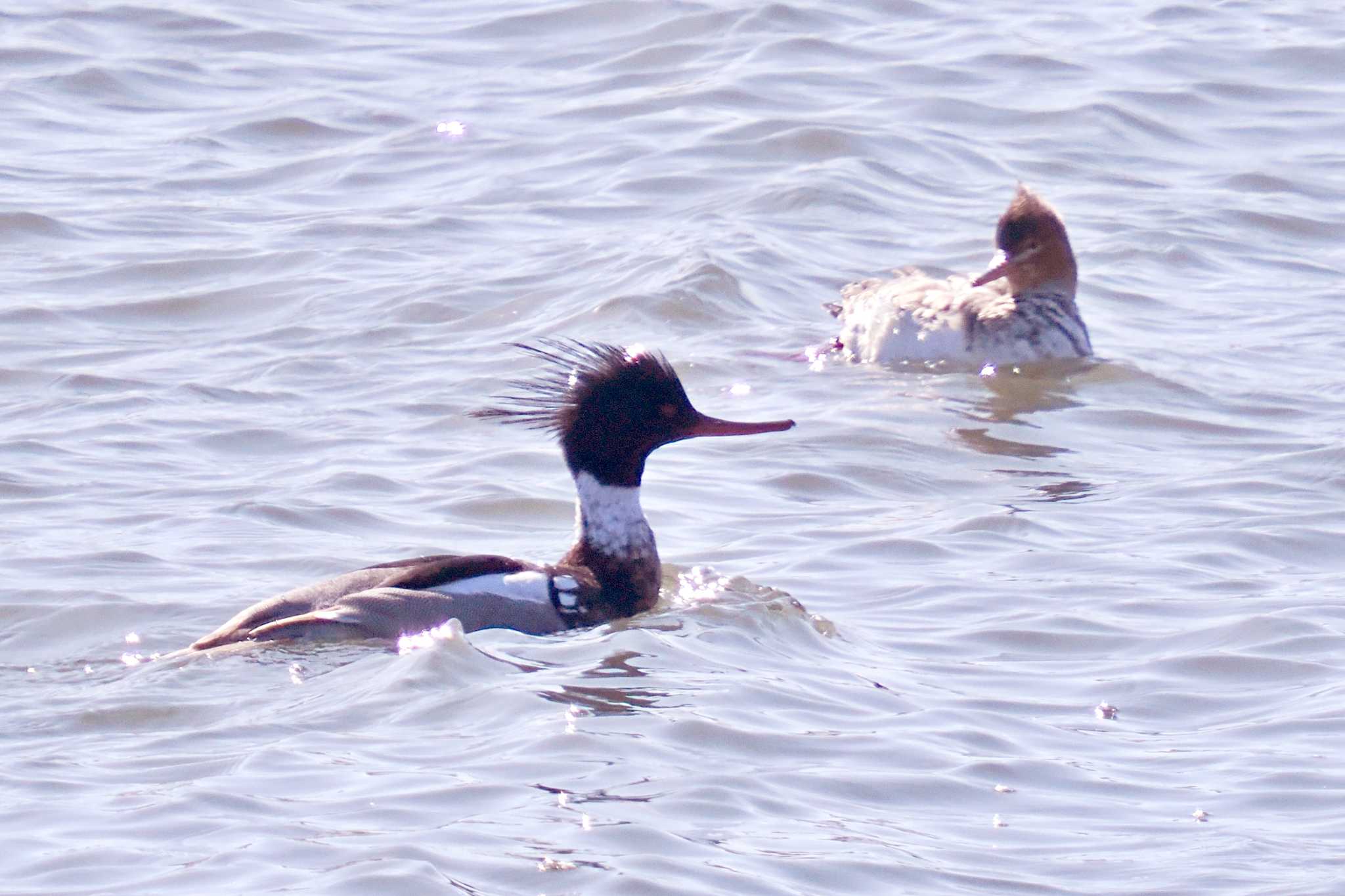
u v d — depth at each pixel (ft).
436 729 36.37
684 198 84.89
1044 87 97.81
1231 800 34.81
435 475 56.24
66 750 35.91
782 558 49.83
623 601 44.73
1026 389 66.13
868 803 33.96
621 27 106.52
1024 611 45.55
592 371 46.19
